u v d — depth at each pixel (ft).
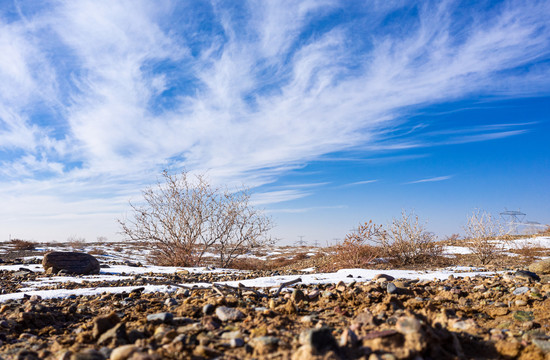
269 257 77.00
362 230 47.52
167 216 53.01
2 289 24.95
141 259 64.13
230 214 54.54
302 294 17.08
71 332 13.17
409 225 48.57
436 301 17.62
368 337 9.30
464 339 10.80
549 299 17.10
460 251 55.36
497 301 17.65
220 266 53.78
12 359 10.14
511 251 54.80
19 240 77.25
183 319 12.60
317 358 8.05
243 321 12.51
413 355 8.50
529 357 9.66
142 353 8.73
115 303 17.80
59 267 35.42
